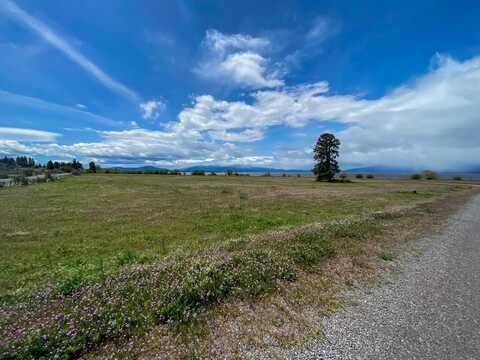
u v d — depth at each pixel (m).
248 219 14.46
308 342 3.54
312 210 18.08
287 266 5.95
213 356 3.21
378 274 6.13
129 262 7.32
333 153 64.31
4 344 3.09
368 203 21.98
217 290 4.63
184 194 29.25
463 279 5.91
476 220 14.09
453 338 3.67
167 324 3.77
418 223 12.30
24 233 11.34
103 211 17.30
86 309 3.88
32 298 4.51
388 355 3.30
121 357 3.14
